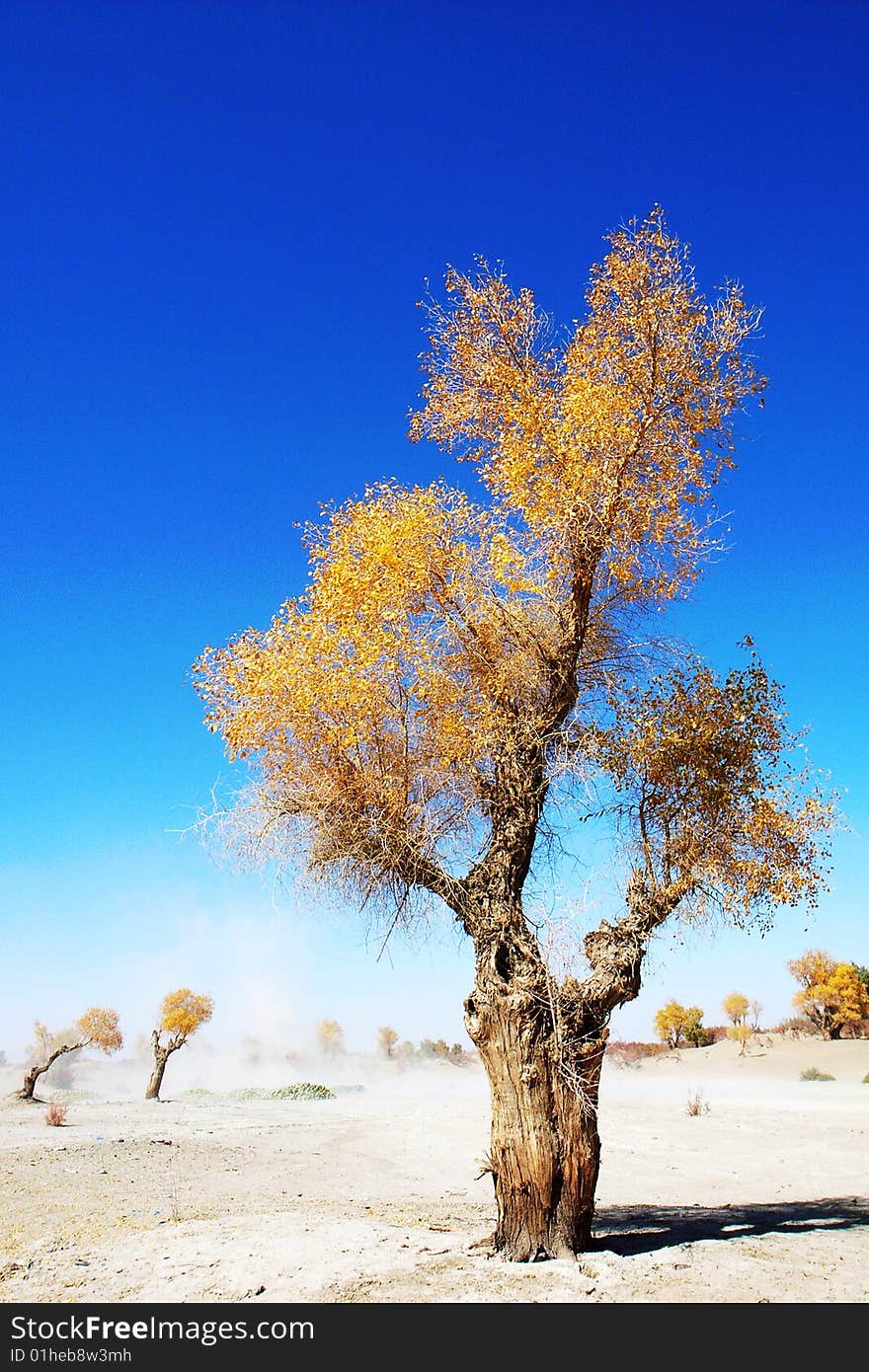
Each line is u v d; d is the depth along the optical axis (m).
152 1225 10.99
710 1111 28.11
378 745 10.27
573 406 10.47
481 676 10.45
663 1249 9.38
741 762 10.51
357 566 10.38
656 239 11.06
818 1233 10.52
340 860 10.41
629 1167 18.47
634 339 10.98
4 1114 32.66
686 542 10.91
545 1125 9.11
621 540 10.94
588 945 10.13
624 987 9.72
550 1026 9.50
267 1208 12.37
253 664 10.20
